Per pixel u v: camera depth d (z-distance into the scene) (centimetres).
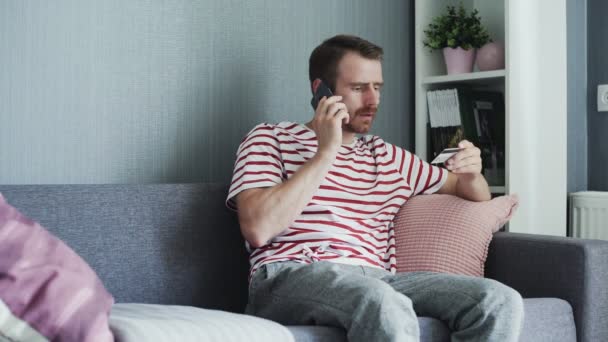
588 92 280
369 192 201
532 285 192
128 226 184
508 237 200
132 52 209
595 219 263
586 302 181
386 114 276
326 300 153
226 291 201
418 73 274
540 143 259
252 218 176
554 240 190
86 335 112
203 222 198
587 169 280
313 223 187
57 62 195
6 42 187
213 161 228
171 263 190
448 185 214
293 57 247
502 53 262
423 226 201
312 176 178
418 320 155
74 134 199
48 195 173
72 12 198
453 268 194
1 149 187
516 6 252
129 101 209
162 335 122
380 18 275
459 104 262
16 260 115
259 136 193
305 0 251
